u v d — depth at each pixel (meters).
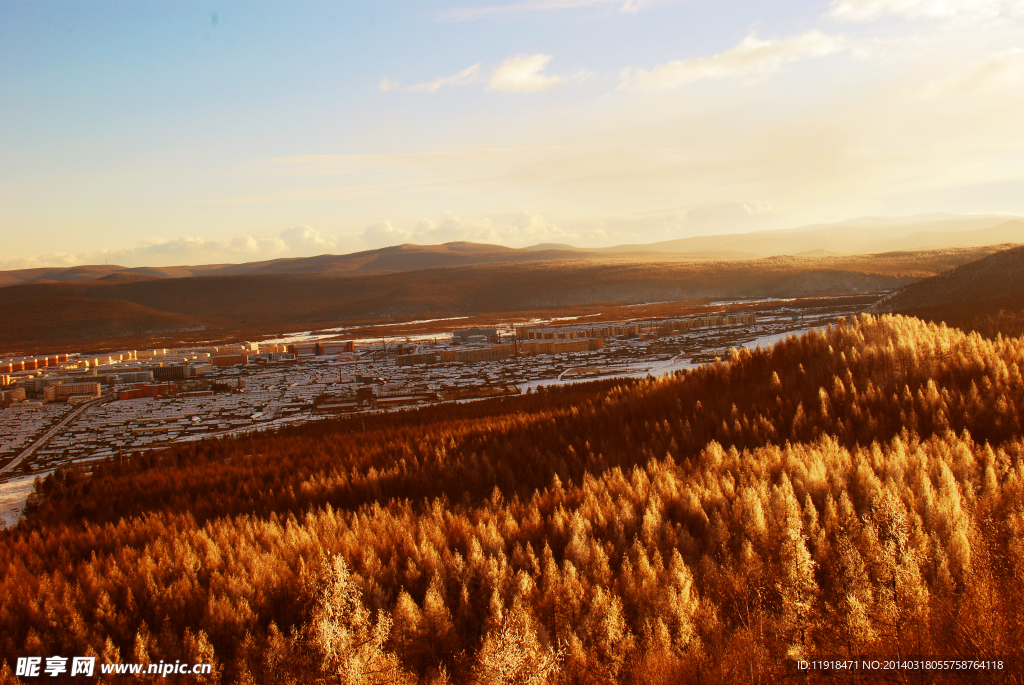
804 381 89.31
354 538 58.62
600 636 39.50
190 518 73.94
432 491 76.81
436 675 39.34
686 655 37.09
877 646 35.69
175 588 52.78
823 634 37.31
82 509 88.44
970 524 44.69
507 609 42.22
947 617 36.25
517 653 37.97
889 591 38.72
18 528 84.25
